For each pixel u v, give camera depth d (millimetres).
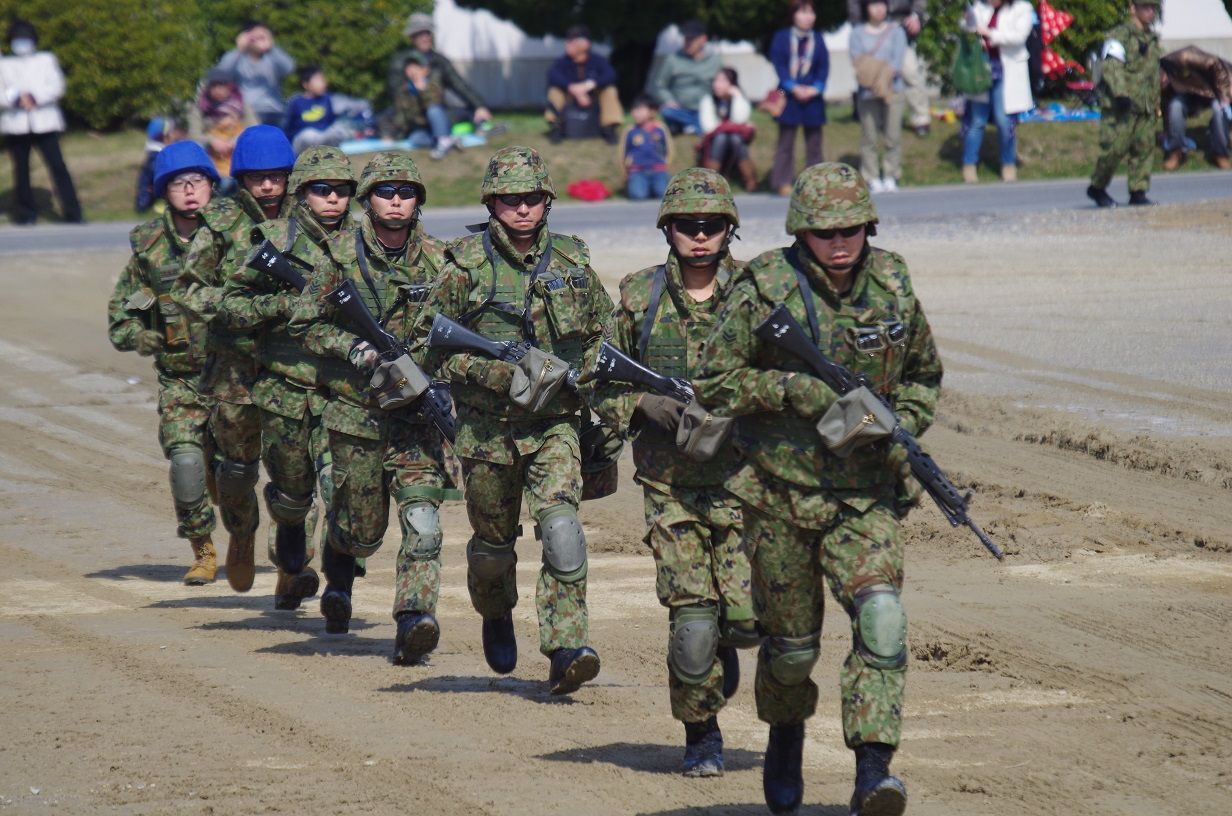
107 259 82625
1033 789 20922
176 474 36719
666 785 21422
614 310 22891
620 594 33812
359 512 28922
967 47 100062
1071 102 112562
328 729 24375
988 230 78938
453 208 97250
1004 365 53031
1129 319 58375
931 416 19688
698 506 21797
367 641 31422
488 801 20703
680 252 22250
